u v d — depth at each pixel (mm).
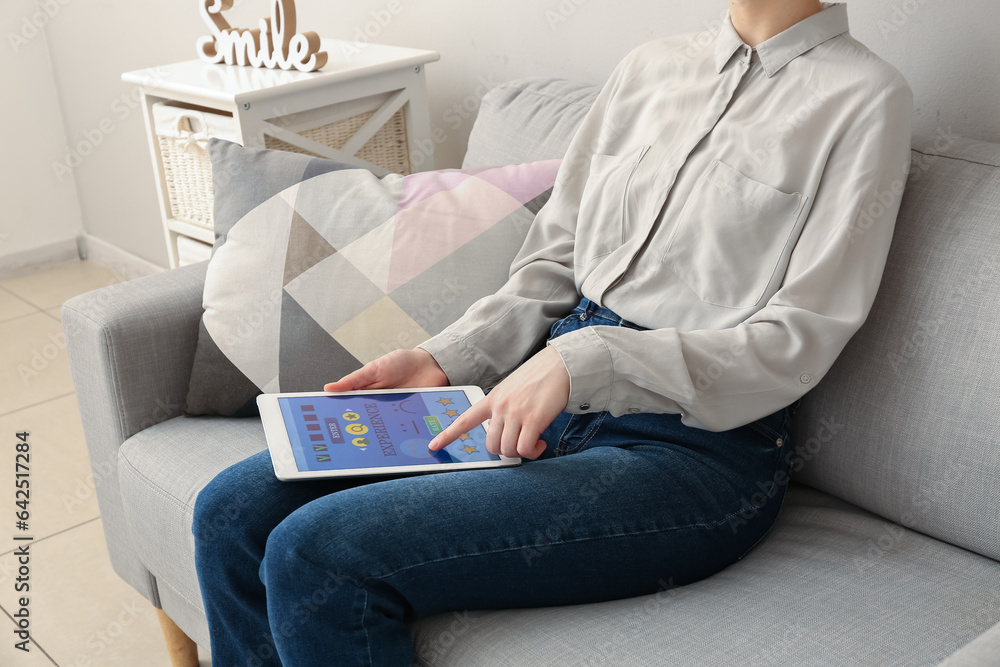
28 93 3027
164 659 1439
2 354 2525
